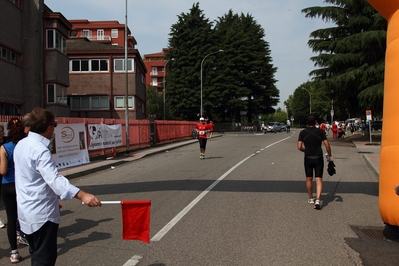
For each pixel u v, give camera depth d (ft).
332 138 129.39
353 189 33.99
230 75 201.26
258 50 227.81
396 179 20.13
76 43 137.08
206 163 54.85
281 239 19.80
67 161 48.32
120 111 126.82
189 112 192.54
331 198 30.09
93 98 127.03
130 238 13.62
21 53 79.00
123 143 71.36
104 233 21.16
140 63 139.74
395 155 20.33
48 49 87.30
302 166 49.70
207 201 28.94
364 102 92.17
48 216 11.55
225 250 18.13
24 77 79.92
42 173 11.22
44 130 11.86
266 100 229.86
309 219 23.77
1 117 36.22
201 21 192.34
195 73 187.11
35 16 80.79
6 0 72.18
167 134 108.17
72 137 50.11
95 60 126.93
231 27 213.87
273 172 44.11
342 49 97.71
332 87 98.63
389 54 21.65
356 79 94.79
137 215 13.64
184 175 42.86
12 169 17.63
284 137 139.64
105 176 44.52
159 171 47.34
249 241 19.47
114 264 16.48
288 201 28.91
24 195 11.47
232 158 61.26
